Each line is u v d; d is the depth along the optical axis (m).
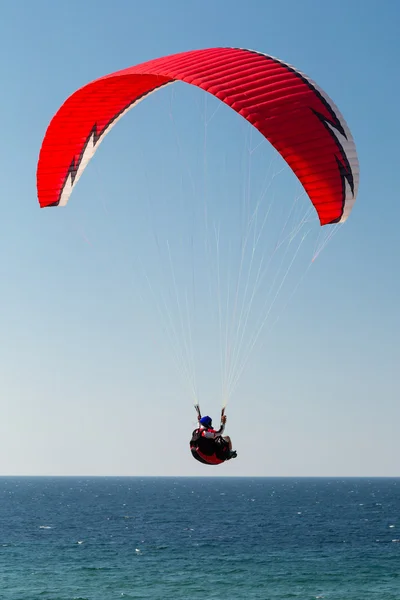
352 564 48.06
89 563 48.22
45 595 37.31
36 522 82.38
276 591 38.62
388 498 159.62
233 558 50.81
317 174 15.62
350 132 16.11
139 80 18.05
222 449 16.08
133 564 47.78
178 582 41.09
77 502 136.50
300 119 15.48
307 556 52.00
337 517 92.25
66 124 19.23
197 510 108.50
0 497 160.00
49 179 20.28
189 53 17.62
